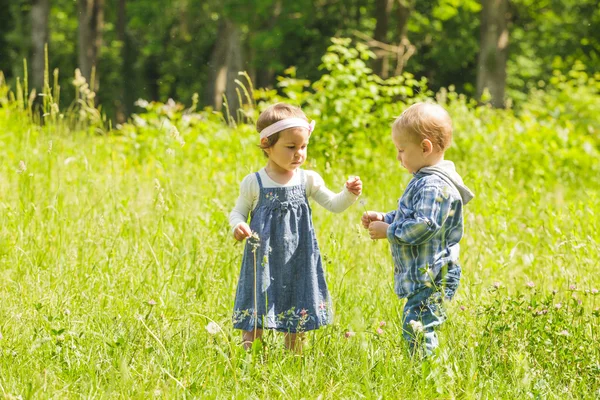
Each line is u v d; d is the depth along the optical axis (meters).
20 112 12.90
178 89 45.59
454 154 13.91
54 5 44.44
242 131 13.27
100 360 4.80
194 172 10.63
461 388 4.63
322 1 34.28
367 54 13.91
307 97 13.71
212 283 6.38
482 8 28.88
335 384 4.68
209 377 4.64
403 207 5.30
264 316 5.33
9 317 5.46
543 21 38.09
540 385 4.73
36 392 4.35
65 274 6.45
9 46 40.84
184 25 35.75
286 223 5.46
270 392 4.61
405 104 14.45
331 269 6.59
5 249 7.20
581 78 22.61
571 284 6.64
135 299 5.96
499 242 8.18
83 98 12.30
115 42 42.34
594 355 5.06
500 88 28.61
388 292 6.38
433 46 39.31
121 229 7.81
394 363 4.85
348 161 12.80
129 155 12.94
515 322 5.30
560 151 14.99
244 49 34.53
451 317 5.34
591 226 8.00
